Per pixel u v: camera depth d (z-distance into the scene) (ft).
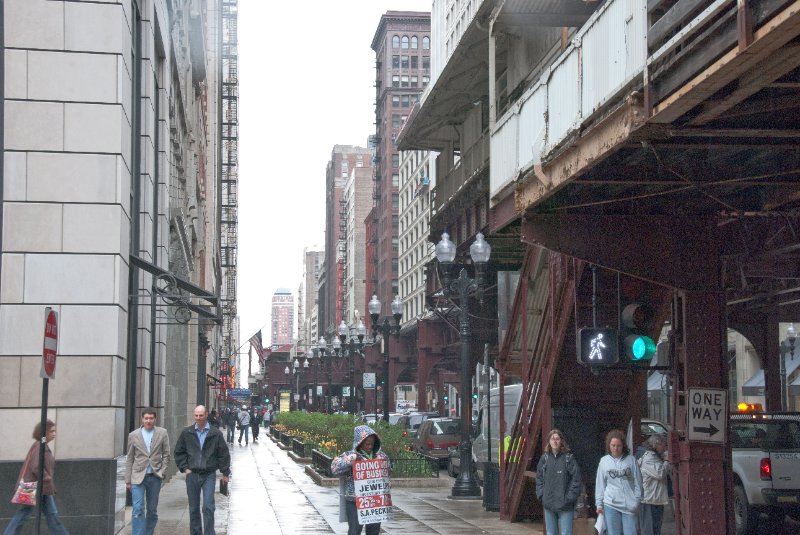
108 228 51.21
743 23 22.22
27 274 50.31
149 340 69.26
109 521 48.73
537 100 40.14
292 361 303.89
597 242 39.75
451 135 122.42
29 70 51.37
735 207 39.83
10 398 49.24
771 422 56.90
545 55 71.67
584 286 47.60
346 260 631.56
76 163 51.24
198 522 45.88
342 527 56.85
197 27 138.21
